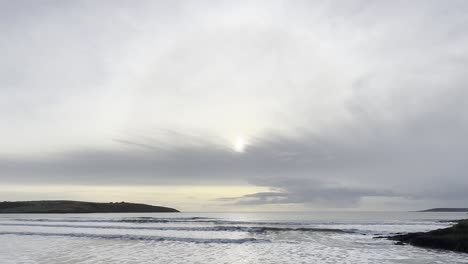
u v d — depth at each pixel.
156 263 31.33
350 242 48.50
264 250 40.22
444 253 37.62
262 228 74.44
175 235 56.91
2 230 67.62
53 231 65.31
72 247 42.25
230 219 137.88
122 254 36.56
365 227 80.25
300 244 46.03
